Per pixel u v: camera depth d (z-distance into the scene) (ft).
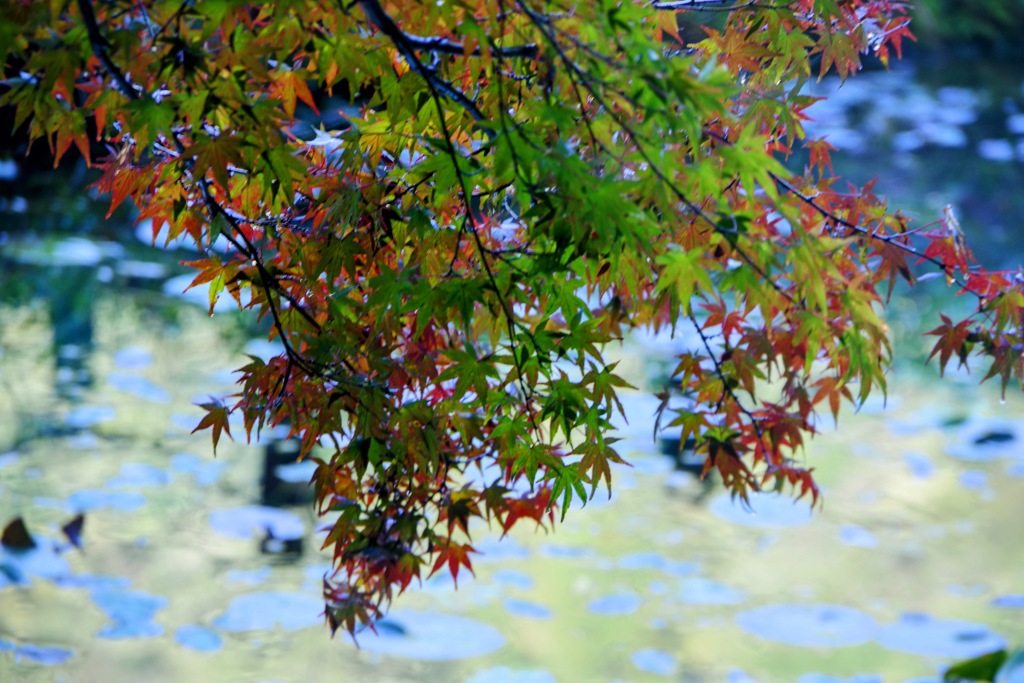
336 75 6.97
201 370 23.85
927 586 17.49
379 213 7.35
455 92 6.28
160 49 5.97
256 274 7.55
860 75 52.06
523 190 6.28
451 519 8.05
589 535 18.89
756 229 7.67
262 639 15.03
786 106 8.09
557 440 14.62
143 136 6.08
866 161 40.32
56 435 20.40
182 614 15.42
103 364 23.70
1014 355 8.23
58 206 32.24
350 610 8.16
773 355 8.67
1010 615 16.61
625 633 15.84
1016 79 51.83
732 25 8.50
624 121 6.16
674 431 22.61
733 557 18.28
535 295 6.72
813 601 16.90
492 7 6.19
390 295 6.55
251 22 5.94
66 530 17.13
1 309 25.57
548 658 14.99
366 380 7.46
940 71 52.95
